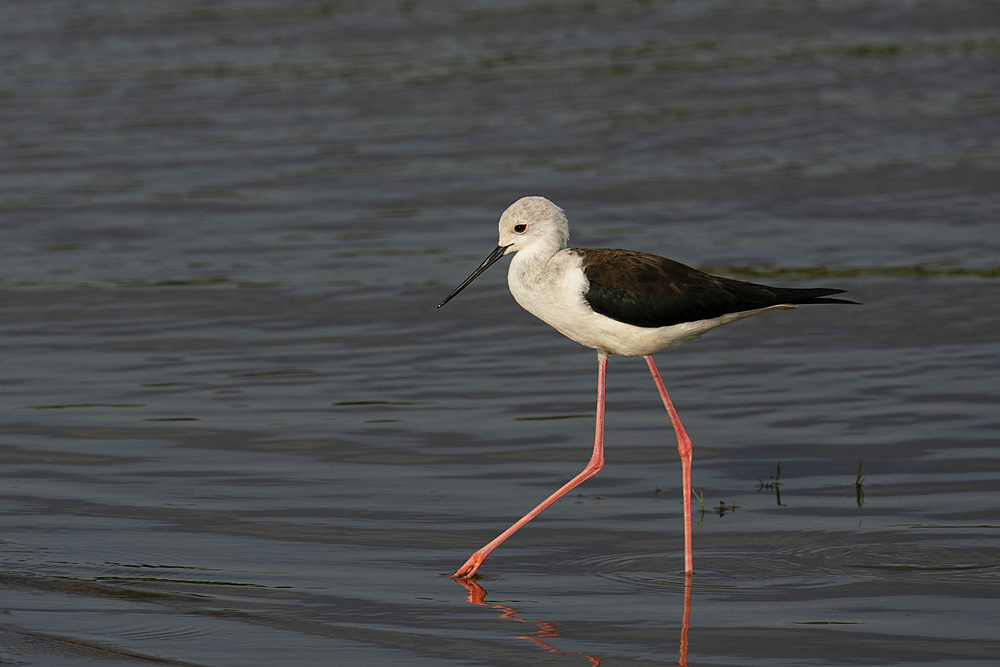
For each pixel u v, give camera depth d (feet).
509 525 34.17
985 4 107.24
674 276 31.76
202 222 65.57
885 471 37.22
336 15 110.11
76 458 38.63
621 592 29.96
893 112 81.71
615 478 37.40
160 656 26.32
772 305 32.40
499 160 74.84
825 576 30.63
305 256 60.54
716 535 33.30
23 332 51.11
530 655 26.66
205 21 108.88
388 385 45.42
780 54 95.81
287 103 86.84
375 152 76.74
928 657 26.32
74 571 30.78
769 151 75.31
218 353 48.80
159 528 33.60
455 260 59.82
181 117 84.02
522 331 51.55
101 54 99.35
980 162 71.72
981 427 40.24
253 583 30.32
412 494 36.14
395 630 27.86
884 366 46.32
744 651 26.78
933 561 31.24
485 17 108.58
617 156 75.05
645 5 110.32
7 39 103.55
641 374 46.60
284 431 40.91
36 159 75.77
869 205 65.77
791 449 39.24
